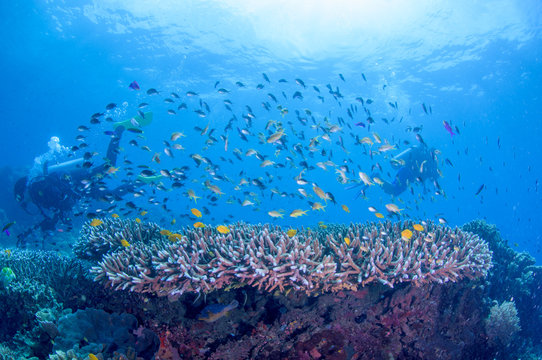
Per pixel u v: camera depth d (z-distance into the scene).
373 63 28.86
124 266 4.96
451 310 5.71
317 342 4.49
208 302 4.85
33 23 26.48
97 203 18.58
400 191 14.43
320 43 26.12
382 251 4.90
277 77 33.34
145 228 7.05
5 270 5.64
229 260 4.49
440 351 5.36
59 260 7.08
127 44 29.27
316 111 43.16
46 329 4.64
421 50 26.22
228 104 12.41
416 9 21.05
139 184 11.72
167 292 4.52
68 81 39.84
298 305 4.79
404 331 5.10
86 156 10.20
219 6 23.02
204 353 4.52
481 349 6.34
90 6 23.94
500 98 36.59
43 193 11.06
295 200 47.91
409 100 38.84
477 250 5.85
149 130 65.19
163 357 4.37
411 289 5.05
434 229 6.50
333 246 4.97
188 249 5.08
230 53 29.27
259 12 23.33
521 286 8.79
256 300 4.86
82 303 5.51
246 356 4.48
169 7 23.41
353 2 21.19
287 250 4.80
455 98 37.44
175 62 31.97
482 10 20.52
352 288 4.62
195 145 73.88
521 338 8.57
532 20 21.33
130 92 43.00
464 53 26.39
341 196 85.12
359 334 4.83
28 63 34.56
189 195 9.73
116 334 4.44
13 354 4.77
